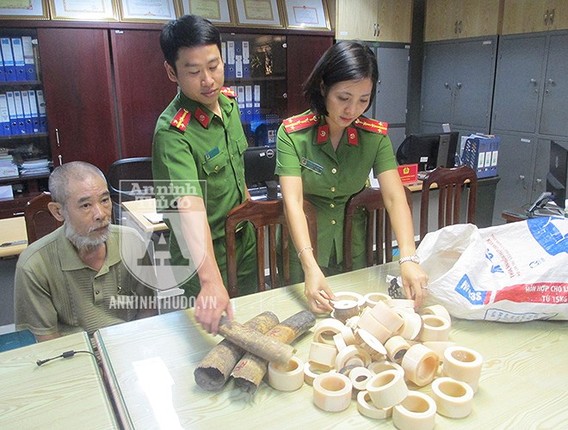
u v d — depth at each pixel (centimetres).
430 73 529
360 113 141
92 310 147
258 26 405
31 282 140
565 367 106
